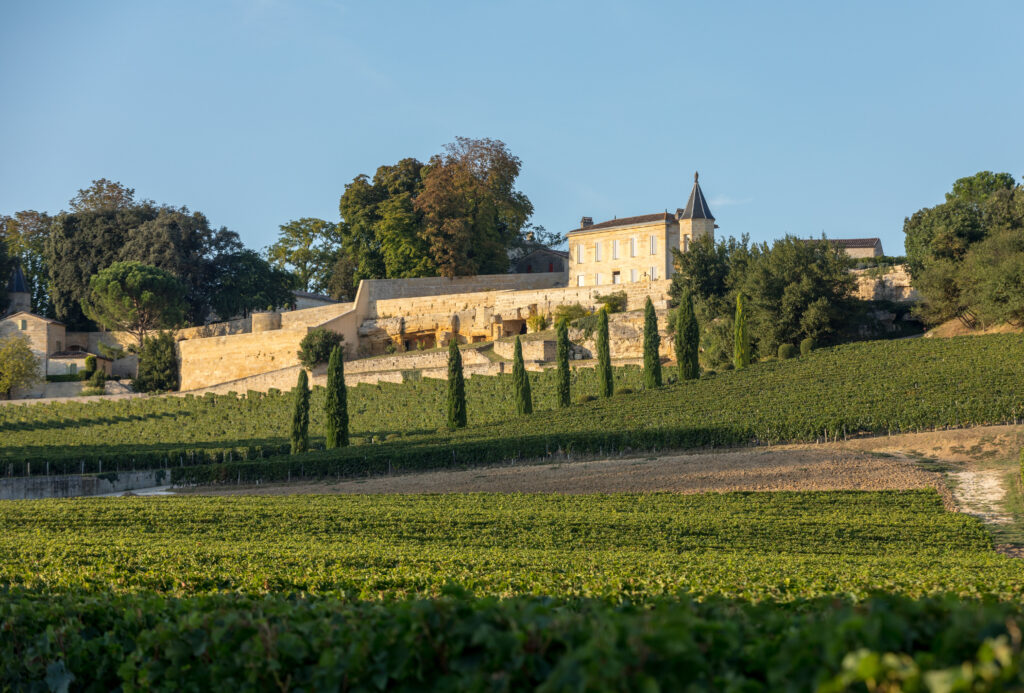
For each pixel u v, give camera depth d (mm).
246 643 8844
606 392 64438
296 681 8617
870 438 49062
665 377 71375
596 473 46438
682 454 50094
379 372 82625
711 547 29672
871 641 6191
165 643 9508
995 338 60344
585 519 33375
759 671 7168
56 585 16906
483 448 53031
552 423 58188
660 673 6570
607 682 6477
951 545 29703
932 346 61281
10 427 84188
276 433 73750
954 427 48812
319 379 86312
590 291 88125
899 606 7113
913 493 36875
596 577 20047
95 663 10734
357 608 9891
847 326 69562
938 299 65812
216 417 80750
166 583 18734
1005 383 51656
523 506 37688
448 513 35406
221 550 27062
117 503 41500
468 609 8219
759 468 44156
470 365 77938
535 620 7758
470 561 24531
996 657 5727
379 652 8156
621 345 79938
